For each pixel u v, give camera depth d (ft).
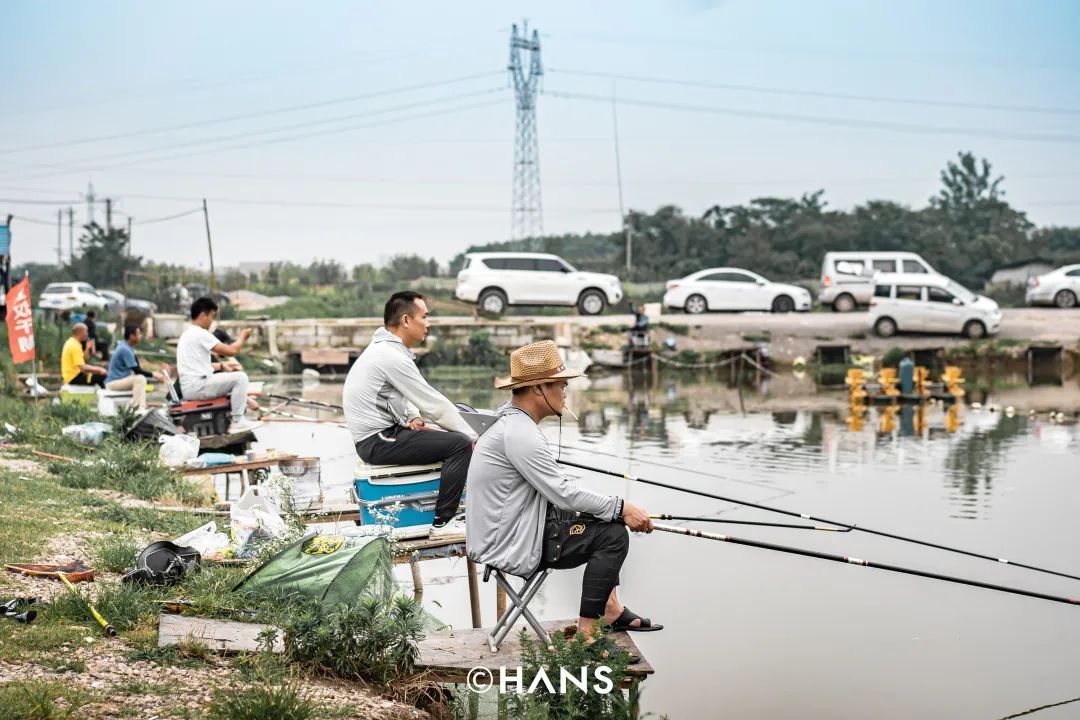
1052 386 86.43
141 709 13.05
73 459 32.68
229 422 35.76
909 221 209.77
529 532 15.92
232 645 15.81
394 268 184.75
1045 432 56.59
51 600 17.06
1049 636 22.45
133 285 154.81
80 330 50.14
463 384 86.48
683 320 111.24
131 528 24.41
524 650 15.64
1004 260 205.77
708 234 209.26
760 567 27.84
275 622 16.97
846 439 53.62
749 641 21.65
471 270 109.70
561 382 15.99
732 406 70.74
